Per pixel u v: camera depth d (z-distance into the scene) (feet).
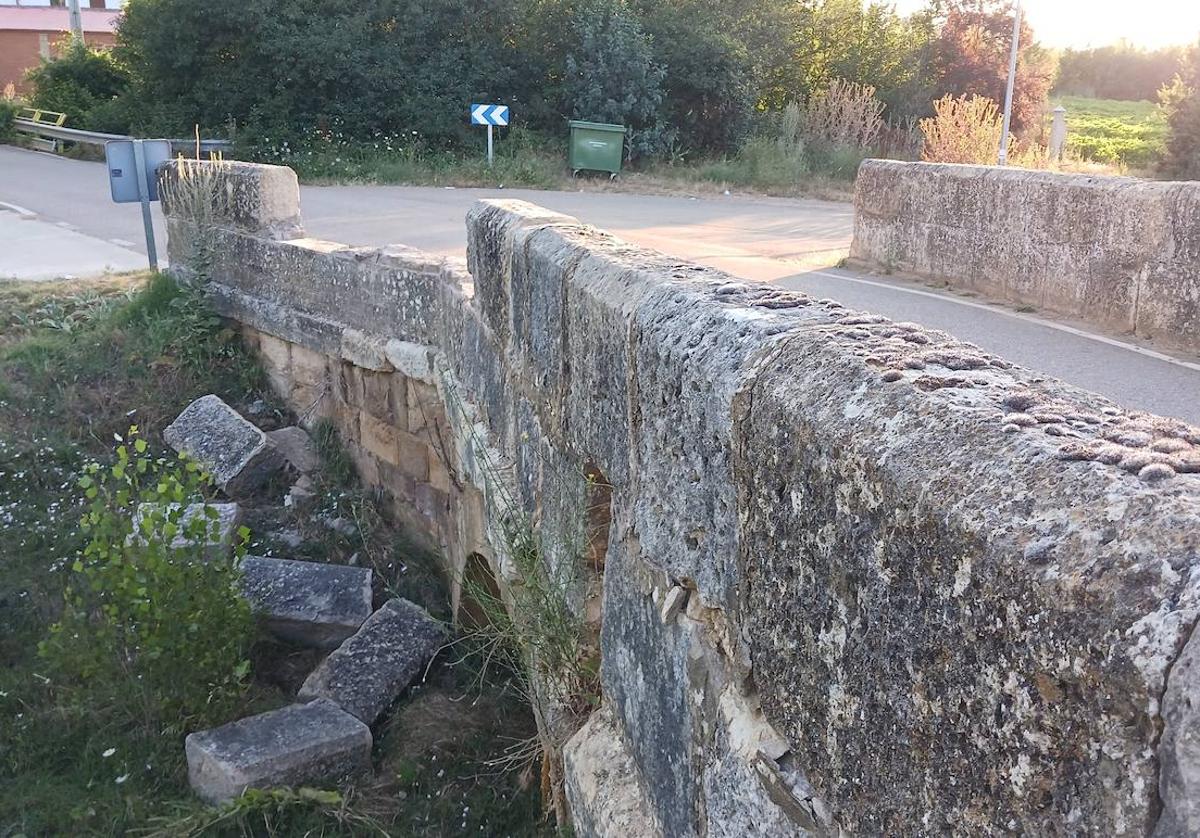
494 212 14.39
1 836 15.37
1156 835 3.38
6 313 28.53
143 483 23.86
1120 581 3.55
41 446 24.56
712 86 77.87
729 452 6.34
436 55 74.69
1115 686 3.46
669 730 7.84
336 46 70.03
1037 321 24.70
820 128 79.92
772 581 5.82
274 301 26.43
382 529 23.11
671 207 55.11
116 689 17.22
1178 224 21.91
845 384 5.41
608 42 74.90
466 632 18.47
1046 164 49.16
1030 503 4.05
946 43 96.58
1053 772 3.72
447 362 18.97
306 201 51.93
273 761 15.88
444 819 15.43
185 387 27.04
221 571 17.87
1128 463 4.03
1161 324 22.49
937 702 4.34
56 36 136.87
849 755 5.08
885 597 4.68
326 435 25.20
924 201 30.40
